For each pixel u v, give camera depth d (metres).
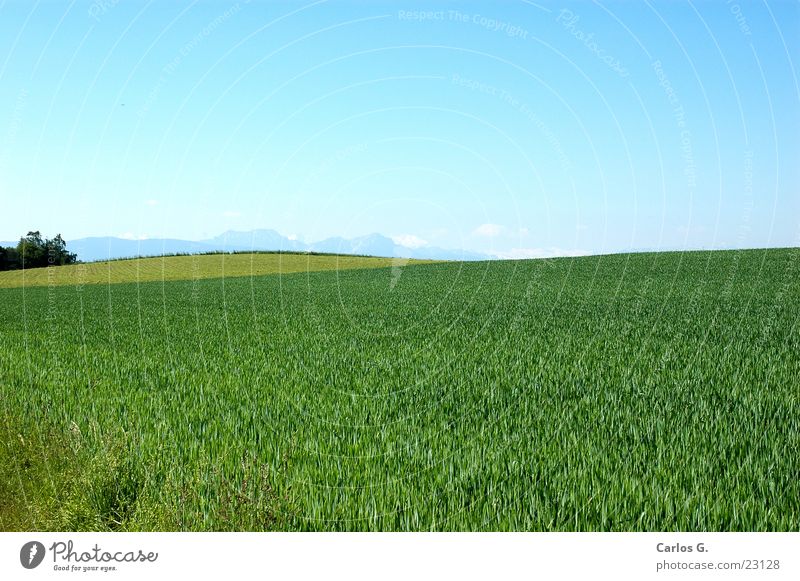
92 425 6.52
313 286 34.34
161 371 9.91
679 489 4.95
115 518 5.09
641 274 34.62
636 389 8.30
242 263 57.44
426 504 4.78
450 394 8.09
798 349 11.22
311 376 9.26
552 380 8.89
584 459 5.58
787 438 6.21
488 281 33.91
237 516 4.70
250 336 14.05
